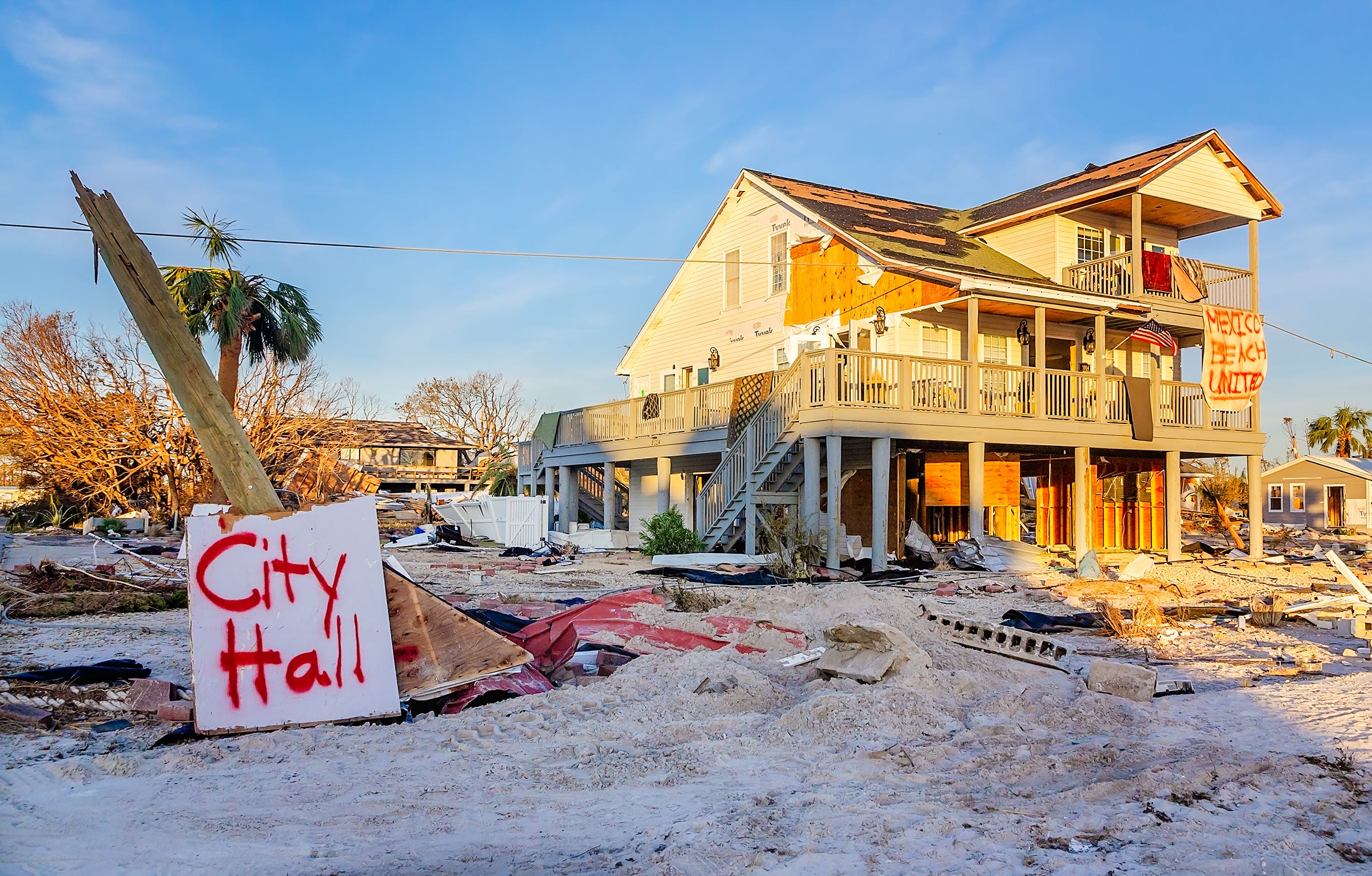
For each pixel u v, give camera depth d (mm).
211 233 28688
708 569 20094
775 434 21172
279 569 7000
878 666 8227
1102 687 8117
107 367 34781
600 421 29188
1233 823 4793
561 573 19969
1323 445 61469
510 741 6812
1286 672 9523
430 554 26375
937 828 4758
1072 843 4543
